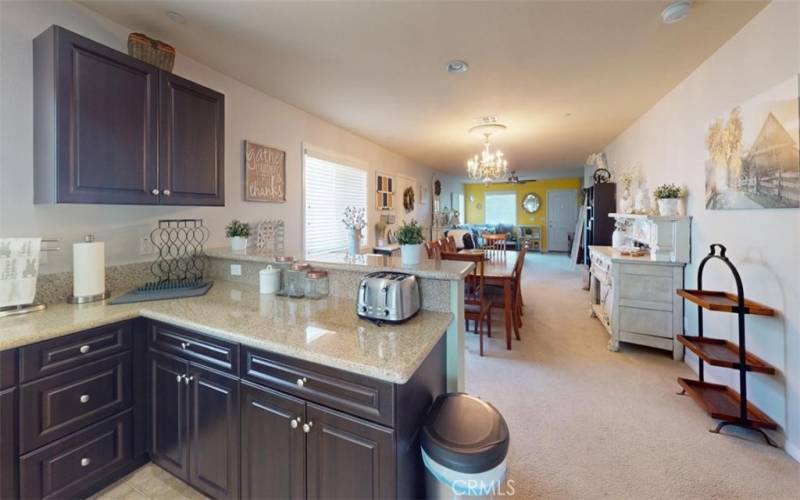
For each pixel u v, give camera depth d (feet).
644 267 9.75
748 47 6.57
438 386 4.85
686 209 9.31
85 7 5.95
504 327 12.65
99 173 5.27
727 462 5.55
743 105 6.66
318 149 12.28
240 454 4.45
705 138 8.19
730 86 7.15
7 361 4.12
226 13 6.10
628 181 13.61
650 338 9.73
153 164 5.93
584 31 6.74
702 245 8.52
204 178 6.79
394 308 4.71
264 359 4.21
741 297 6.13
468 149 18.20
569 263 28.30
